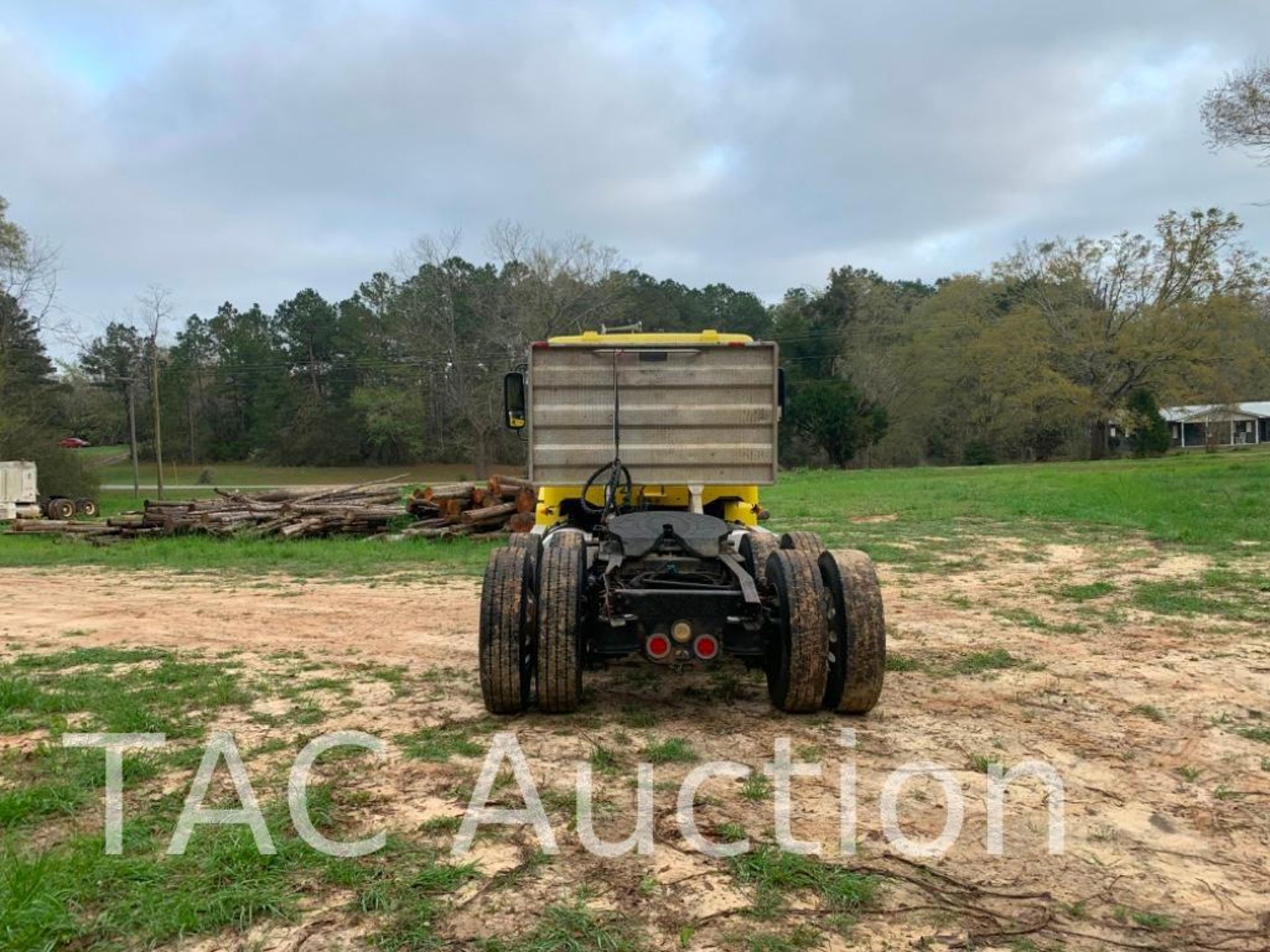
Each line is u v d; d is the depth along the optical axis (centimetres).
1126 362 5250
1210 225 4972
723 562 536
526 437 691
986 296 6550
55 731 528
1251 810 410
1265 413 8188
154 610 989
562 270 5569
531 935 306
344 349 8406
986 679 636
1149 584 1029
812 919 317
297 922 315
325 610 966
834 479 3850
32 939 298
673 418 670
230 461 8756
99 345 7375
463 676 659
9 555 1658
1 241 3966
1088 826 392
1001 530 1606
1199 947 301
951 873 349
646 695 591
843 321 7706
